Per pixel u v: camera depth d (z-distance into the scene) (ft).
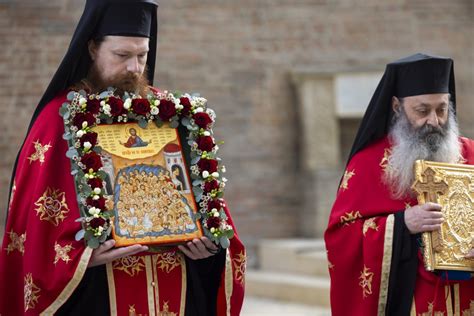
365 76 53.36
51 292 16.84
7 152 48.65
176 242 17.21
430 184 19.56
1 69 48.60
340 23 53.88
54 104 17.71
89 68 17.88
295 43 53.31
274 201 52.90
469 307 20.07
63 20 49.26
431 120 20.33
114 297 17.52
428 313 19.76
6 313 17.56
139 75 17.69
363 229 20.18
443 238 19.40
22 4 48.78
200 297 18.15
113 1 17.35
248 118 52.70
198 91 51.98
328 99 52.75
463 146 21.18
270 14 53.06
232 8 52.54
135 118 17.66
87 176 16.90
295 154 53.21
